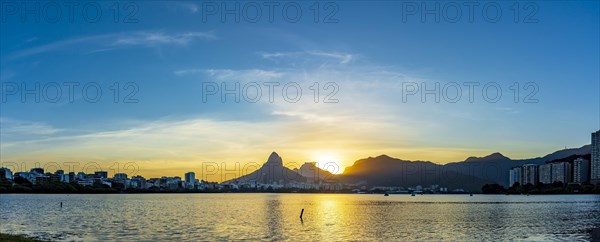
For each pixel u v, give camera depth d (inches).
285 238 3435.0
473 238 3486.7
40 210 6574.8
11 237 2775.6
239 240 3297.2
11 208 6978.4
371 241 3309.5
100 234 3609.7
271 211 6870.1
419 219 5280.5
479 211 6860.2
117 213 6122.1
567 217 5492.1
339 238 3454.7
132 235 3563.0
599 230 4001.0
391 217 5629.9
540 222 4820.4
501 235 3661.4
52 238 3356.3
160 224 4503.0
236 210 7140.8
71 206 7795.3
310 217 5590.6
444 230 4040.4
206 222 4763.8
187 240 3277.6
